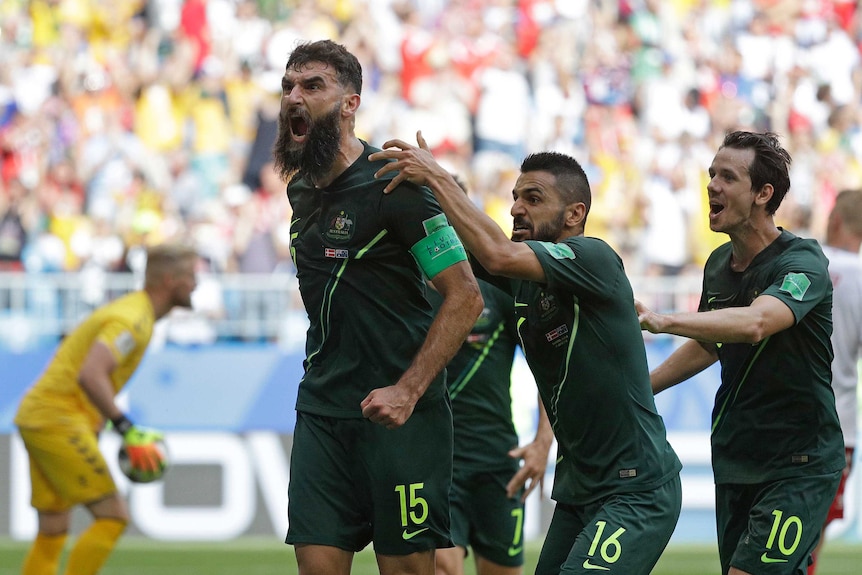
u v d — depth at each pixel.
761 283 15.45
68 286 35.28
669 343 35.50
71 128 46.94
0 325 34.94
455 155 49.81
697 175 50.56
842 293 21.58
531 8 53.62
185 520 33.84
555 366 14.70
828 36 57.12
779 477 15.45
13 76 48.06
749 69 55.47
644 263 48.09
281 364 34.66
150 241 44.03
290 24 50.81
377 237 14.13
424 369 13.74
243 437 34.25
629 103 52.78
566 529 15.14
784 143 53.66
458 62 51.12
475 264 15.70
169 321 35.69
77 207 45.19
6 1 49.75
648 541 14.20
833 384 21.61
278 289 36.25
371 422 14.34
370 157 13.78
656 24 54.94
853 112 55.62
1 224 44.28
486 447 19.50
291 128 14.13
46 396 22.17
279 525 34.25
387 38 51.34
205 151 47.22
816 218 51.59
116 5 50.41
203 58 49.62
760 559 15.20
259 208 45.22
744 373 15.55
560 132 51.31
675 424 35.34
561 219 15.12
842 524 35.50
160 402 34.00
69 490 22.06
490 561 19.84
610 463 14.46
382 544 14.52
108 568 29.16
